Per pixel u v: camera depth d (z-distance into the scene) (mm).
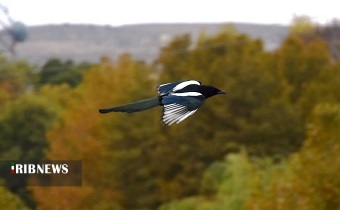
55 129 47844
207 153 46906
